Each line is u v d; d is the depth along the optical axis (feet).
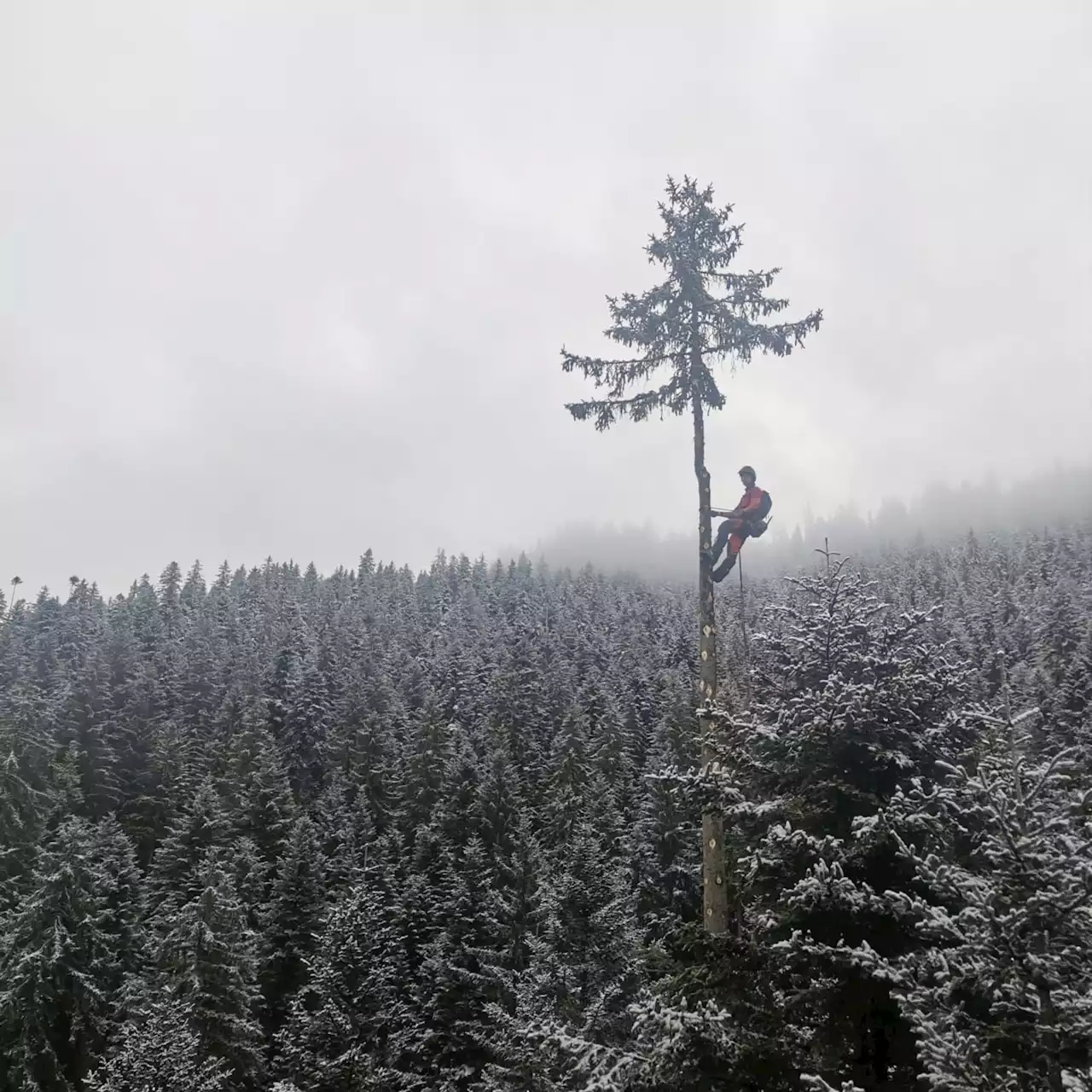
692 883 108.47
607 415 40.68
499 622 377.30
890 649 32.04
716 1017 26.25
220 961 93.66
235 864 129.59
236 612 393.09
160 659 276.62
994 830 25.17
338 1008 80.43
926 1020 20.79
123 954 120.37
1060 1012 20.17
